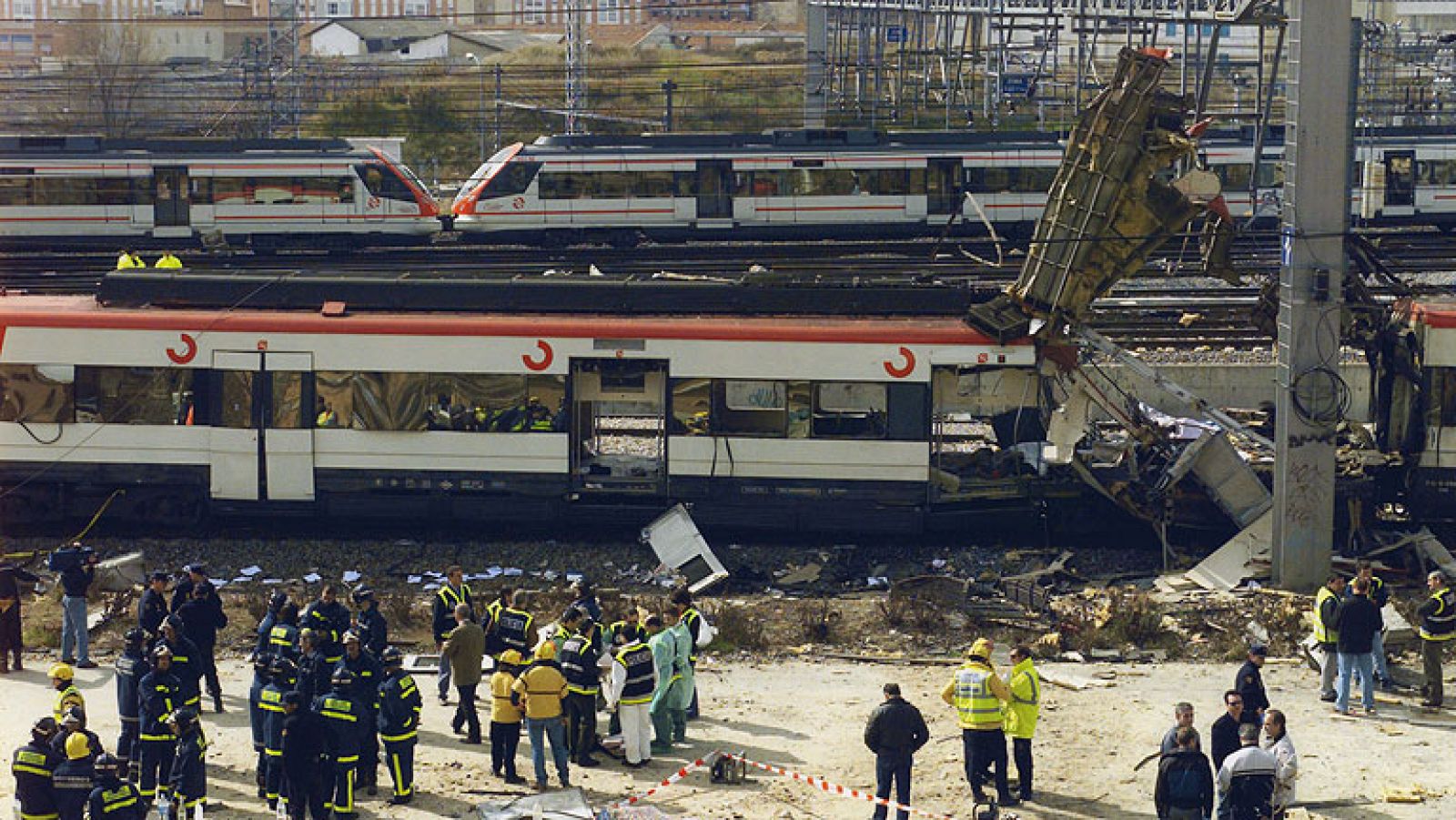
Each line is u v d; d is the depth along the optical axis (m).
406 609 31.84
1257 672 24.20
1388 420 36.28
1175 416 42.22
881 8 96.50
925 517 35.69
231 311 37.25
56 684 23.84
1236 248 64.75
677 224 66.50
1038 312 35.75
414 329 36.25
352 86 122.94
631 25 186.75
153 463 37.09
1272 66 49.41
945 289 36.66
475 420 36.34
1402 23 144.38
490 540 37.12
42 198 65.00
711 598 33.59
